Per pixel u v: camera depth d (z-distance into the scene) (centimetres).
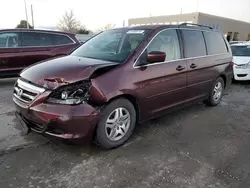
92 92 263
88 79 264
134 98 309
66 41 739
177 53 375
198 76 420
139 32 353
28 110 263
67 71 270
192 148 313
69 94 253
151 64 326
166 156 290
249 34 4066
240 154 301
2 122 375
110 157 283
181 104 398
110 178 243
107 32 408
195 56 411
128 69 299
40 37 689
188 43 399
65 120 248
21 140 316
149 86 322
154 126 385
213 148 315
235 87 743
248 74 770
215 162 280
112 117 293
